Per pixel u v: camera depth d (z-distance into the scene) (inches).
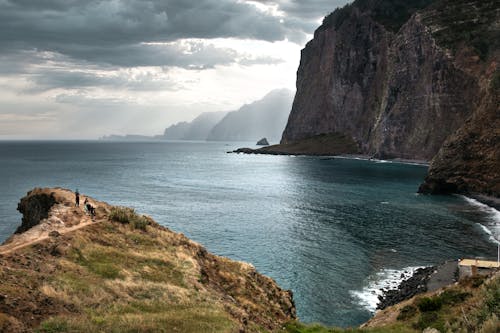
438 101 7696.9
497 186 4325.8
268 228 3006.9
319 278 2006.6
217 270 1167.0
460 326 927.7
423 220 3270.2
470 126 4820.4
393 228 3002.0
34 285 735.1
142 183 5684.1
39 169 7593.5
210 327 715.4
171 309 794.8
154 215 3449.8
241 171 7564.0
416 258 2301.9
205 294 927.7
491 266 1937.7
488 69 6707.7
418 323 1078.4
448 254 2365.9
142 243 1162.0
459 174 4672.7
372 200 4256.9
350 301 1753.2
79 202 1530.5
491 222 3179.1
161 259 1064.8
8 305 620.7
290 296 1214.3
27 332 568.7
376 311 1660.9
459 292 1201.4
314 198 4407.0
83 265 924.0
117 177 6407.5
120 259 1004.6
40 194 1759.4
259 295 1117.1
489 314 849.5
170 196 4525.1
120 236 1166.3
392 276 2030.0
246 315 890.7
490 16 7608.3
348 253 2395.4
